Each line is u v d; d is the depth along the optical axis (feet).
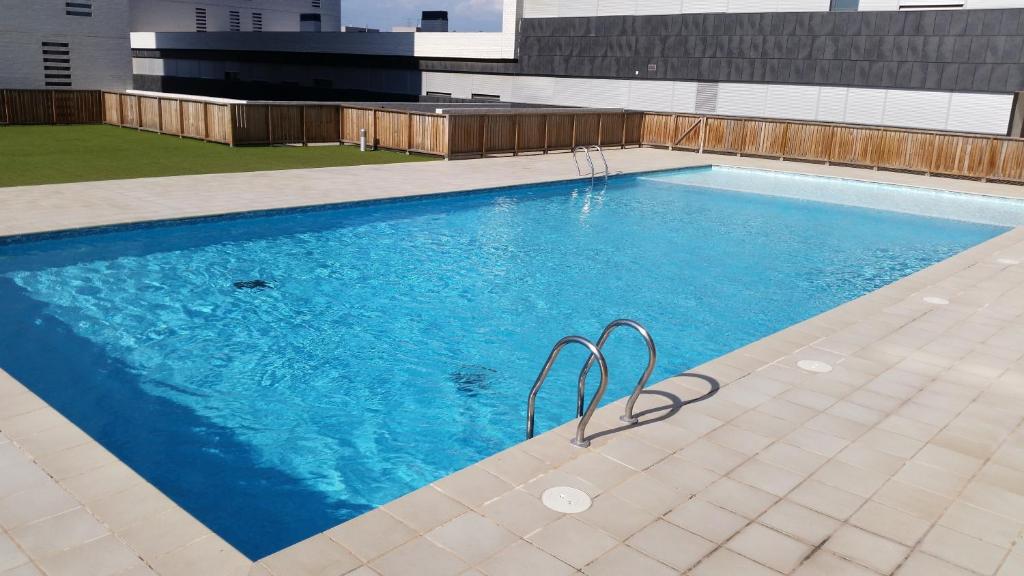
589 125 79.05
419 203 47.96
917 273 33.71
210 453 18.75
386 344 26.43
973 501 15.08
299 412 21.13
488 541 13.14
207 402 21.50
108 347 24.99
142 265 33.71
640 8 95.76
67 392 21.76
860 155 70.85
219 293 30.78
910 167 68.03
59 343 25.12
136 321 27.37
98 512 13.41
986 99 75.05
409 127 68.13
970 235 46.55
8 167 52.01
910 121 79.82
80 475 14.58
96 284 30.99
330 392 22.47
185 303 29.48
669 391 19.98
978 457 16.88
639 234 44.65
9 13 81.97
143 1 139.74
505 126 70.13
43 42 84.94
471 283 33.83
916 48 78.07
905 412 19.10
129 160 57.52
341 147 72.02
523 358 25.75
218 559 12.29
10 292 29.53
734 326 29.84
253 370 23.79
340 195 46.26
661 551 13.08
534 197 53.83
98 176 49.49
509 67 107.34
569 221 47.26
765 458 16.49
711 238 44.34
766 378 21.06
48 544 12.49
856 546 13.47
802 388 20.42
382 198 46.09
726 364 22.08
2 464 14.87
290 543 15.31
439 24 139.44
